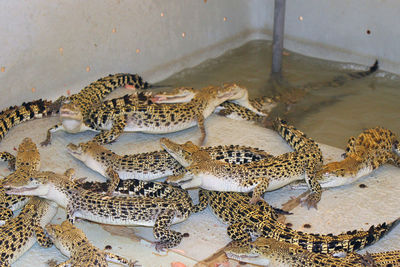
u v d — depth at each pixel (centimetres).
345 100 246
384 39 262
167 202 176
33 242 173
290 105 242
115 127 209
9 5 216
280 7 260
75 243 164
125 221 175
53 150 207
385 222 172
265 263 166
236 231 172
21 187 174
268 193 190
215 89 223
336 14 273
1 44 217
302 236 169
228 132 217
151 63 263
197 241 174
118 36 248
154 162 192
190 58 278
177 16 267
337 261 160
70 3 230
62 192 177
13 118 218
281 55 269
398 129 225
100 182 191
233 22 294
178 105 216
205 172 182
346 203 185
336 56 279
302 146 200
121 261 165
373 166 194
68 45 235
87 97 231
